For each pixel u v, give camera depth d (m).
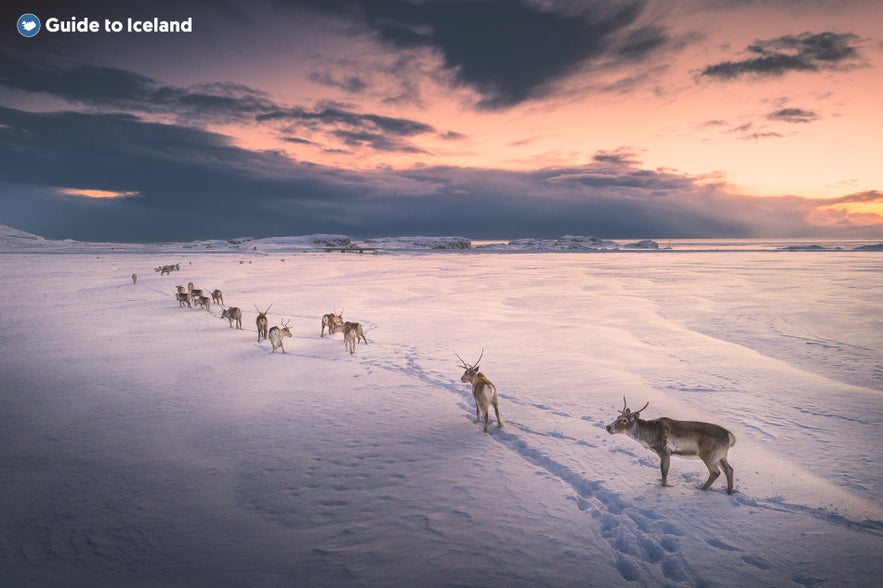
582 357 17.52
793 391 13.21
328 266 81.31
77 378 15.30
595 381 14.35
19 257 102.12
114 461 9.13
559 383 14.27
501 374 15.45
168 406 12.56
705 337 21.14
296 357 18.48
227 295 39.62
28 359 17.92
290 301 35.56
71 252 133.75
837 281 49.22
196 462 9.10
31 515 7.13
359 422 11.36
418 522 6.93
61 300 35.84
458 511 7.22
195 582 5.59
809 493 7.57
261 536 6.59
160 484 8.18
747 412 11.50
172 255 122.31
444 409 12.32
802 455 9.03
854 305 31.05
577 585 5.54
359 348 19.95
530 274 63.47
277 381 15.09
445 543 6.38
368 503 7.50
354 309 31.28
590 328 23.42
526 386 14.05
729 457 8.98
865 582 5.50
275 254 140.50
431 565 5.90
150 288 44.28
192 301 33.72
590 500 7.55
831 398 12.58
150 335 23.12
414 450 9.62
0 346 20.28
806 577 5.60
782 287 43.41
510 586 5.51
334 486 8.09
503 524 6.85
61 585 5.53
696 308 30.20
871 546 6.19
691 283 48.41
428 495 7.74
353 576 5.69
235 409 12.34
